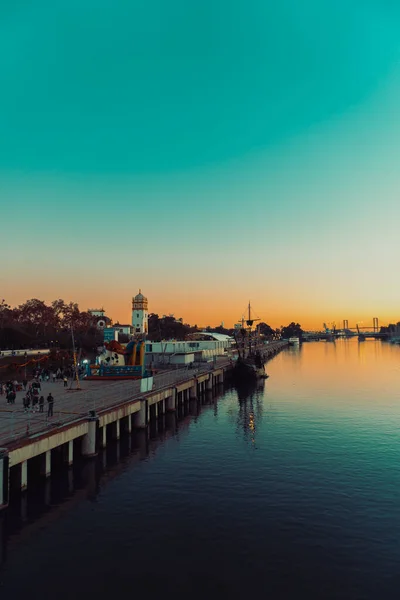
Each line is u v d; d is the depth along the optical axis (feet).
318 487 99.91
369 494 95.50
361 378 337.93
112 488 98.84
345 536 75.61
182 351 339.57
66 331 498.69
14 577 63.31
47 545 72.43
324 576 63.31
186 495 94.94
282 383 311.06
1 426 106.83
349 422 173.37
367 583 61.52
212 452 130.52
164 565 66.39
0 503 84.12
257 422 176.14
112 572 64.49
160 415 187.42
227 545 72.49
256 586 60.90
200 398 244.01
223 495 94.94
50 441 100.94
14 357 285.02
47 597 58.75
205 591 59.82
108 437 149.07
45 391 171.83
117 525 80.02
